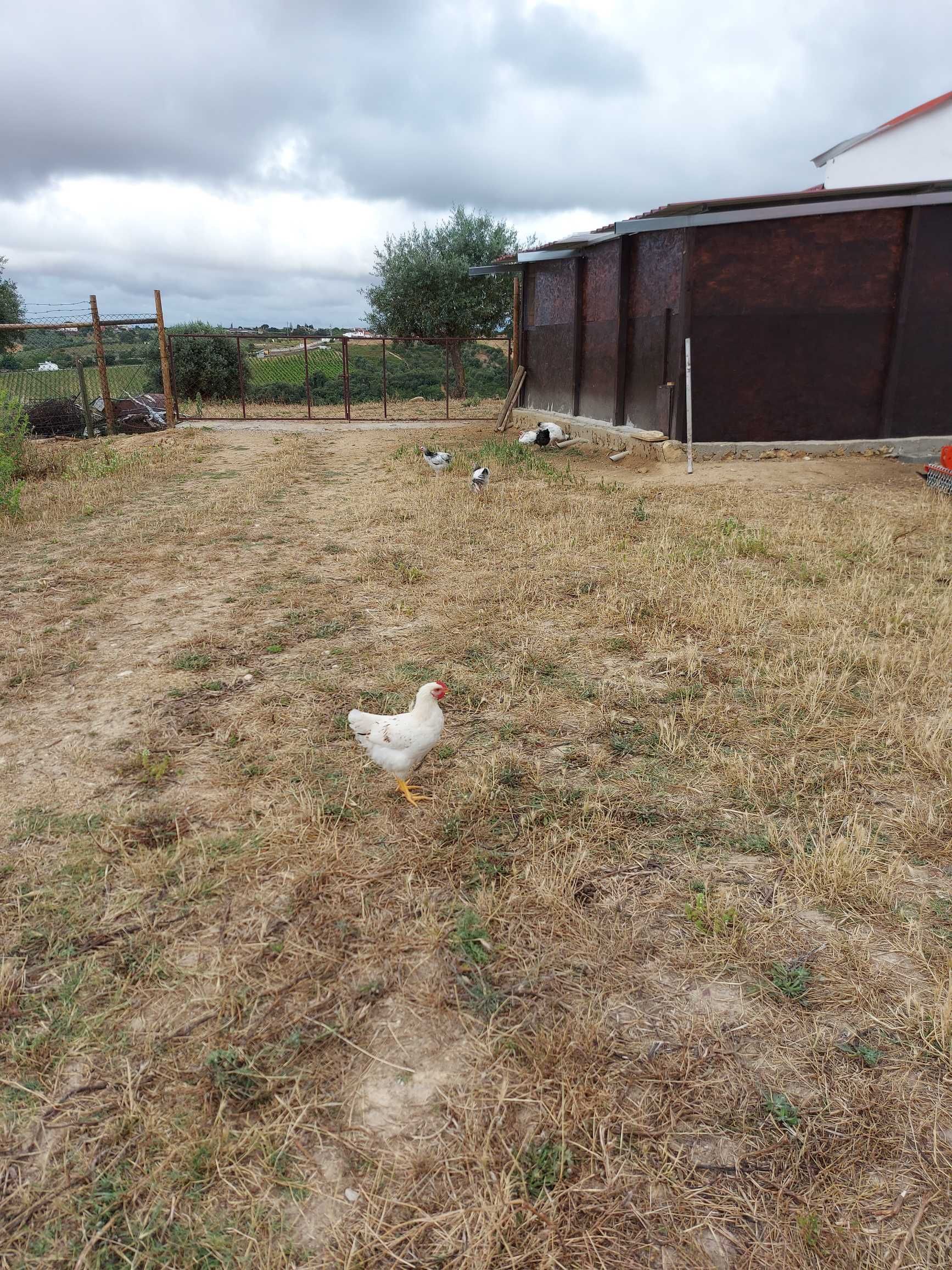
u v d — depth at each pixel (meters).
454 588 7.66
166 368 21.11
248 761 4.66
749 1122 2.56
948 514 10.27
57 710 5.27
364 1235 2.22
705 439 14.05
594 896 3.56
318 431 20.89
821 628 6.58
